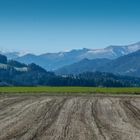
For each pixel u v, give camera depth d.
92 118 35.72
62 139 22.98
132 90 119.31
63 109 45.44
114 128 28.69
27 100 63.28
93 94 96.38
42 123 31.06
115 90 119.88
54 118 35.16
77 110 44.31
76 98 72.19
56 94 92.19
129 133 26.11
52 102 58.50
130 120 34.78
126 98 76.06
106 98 74.50
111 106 52.50
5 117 35.66
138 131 27.28
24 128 27.73
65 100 64.56
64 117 36.12
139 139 23.55
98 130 27.28
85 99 69.12
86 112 41.97
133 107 51.47
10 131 25.98
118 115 39.44
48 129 27.45
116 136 24.56
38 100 63.50
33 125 29.64
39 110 43.72
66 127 28.69
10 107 48.00
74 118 35.31
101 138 23.55
